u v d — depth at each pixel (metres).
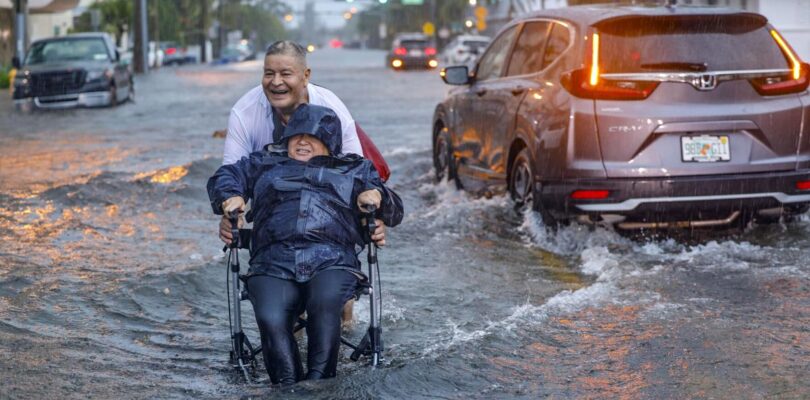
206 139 18.38
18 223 9.84
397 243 9.05
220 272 7.75
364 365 5.63
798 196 8.59
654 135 8.36
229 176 5.25
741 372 5.53
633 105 8.40
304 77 5.63
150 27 78.25
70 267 7.96
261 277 5.18
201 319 6.66
